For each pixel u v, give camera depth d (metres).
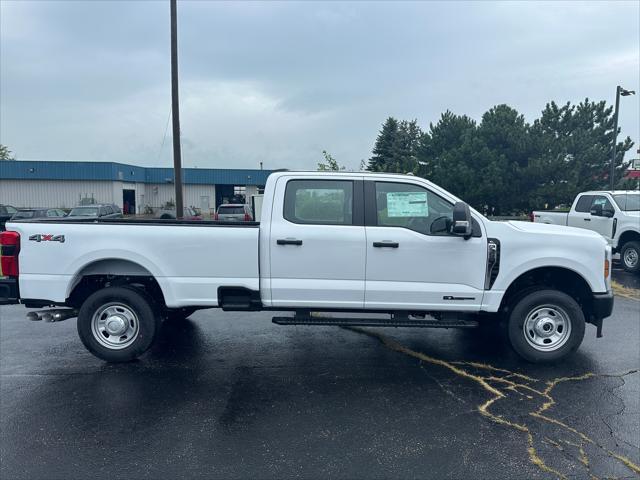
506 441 3.98
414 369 5.59
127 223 5.67
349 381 5.24
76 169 45.78
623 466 3.63
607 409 4.55
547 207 25.44
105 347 5.70
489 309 5.60
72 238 5.57
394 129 59.09
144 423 4.30
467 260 5.53
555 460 3.71
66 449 3.87
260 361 5.86
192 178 51.91
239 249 5.53
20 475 3.52
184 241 5.55
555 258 5.55
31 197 45.97
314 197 5.60
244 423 4.30
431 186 5.59
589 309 5.89
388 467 3.62
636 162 18.33
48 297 5.60
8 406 4.63
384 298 5.55
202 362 5.82
